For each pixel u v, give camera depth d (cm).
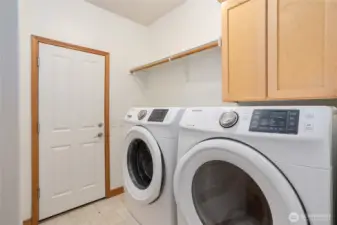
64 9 209
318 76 110
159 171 131
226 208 96
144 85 287
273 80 128
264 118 81
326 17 107
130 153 173
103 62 242
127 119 174
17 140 49
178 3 237
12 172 49
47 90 196
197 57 222
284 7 123
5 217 48
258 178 77
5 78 48
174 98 251
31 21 186
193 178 102
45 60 195
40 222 187
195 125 104
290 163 70
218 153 89
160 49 271
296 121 72
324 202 64
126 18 267
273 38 128
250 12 139
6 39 48
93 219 191
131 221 172
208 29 210
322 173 64
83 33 224
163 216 133
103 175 239
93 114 231
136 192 158
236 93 149
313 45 112
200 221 101
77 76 218
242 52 145
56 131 202
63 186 205
